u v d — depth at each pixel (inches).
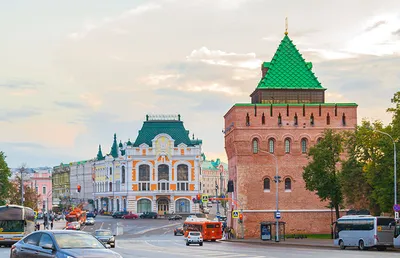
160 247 2947.8
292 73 4530.0
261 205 4200.3
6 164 5034.5
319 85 4510.3
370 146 3309.5
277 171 3887.8
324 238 3816.4
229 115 4463.6
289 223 4197.8
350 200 3410.4
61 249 1121.4
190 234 3270.2
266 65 4670.3
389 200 2999.5
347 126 4237.2
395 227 2615.7
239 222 4205.2
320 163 3659.0
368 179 3129.9
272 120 4239.7
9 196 5132.9
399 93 3043.8
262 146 4222.4
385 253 2320.4
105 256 1096.2
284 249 2711.6
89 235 1198.9
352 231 2783.0
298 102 4463.6
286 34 4640.8
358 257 2036.2
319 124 4244.6
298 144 4237.2
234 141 4220.0
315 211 4210.1
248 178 4207.7
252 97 4771.2
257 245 3284.9
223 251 2481.5
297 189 4222.4
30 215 3115.2
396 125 3002.0
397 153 2967.5
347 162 3388.3
